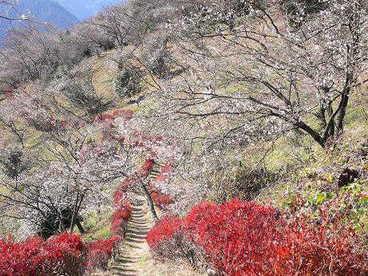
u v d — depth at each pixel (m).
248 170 14.72
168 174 18.75
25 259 9.97
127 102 54.59
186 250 12.54
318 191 9.02
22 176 34.28
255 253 5.32
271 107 11.65
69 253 12.10
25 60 84.62
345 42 11.25
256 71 12.56
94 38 81.94
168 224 14.68
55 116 53.22
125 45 74.06
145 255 18.55
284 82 14.20
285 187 11.55
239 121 12.35
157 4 62.12
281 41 12.71
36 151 44.69
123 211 27.31
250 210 8.16
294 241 4.77
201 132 13.16
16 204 27.20
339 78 11.60
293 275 4.46
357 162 9.57
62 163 29.75
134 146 29.09
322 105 12.02
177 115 12.14
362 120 14.59
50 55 85.75
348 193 8.19
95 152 31.03
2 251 10.09
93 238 25.34
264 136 12.32
